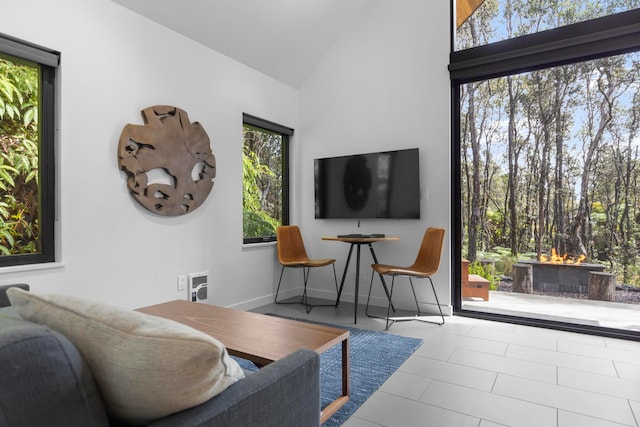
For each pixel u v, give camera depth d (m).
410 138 3.78
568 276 3.27
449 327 3.19
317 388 1.06
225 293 3.52
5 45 2.11
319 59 4.31
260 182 4.17
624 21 2.82
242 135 3.70
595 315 3.16
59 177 2.36
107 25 2.59
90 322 0.73
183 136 3.07
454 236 3.64
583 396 1.99
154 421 0.73
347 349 1.73
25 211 2.31
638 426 1.71
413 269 3.49
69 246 2.38
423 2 3.71
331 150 4.27
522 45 3.20
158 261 2.92
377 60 3.96
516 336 2.95
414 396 1.99
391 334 3.00
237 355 1.49
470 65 3.42
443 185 3.60
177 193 3.02
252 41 3.58
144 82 2.82
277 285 4.18
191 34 3.15
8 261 2.19
